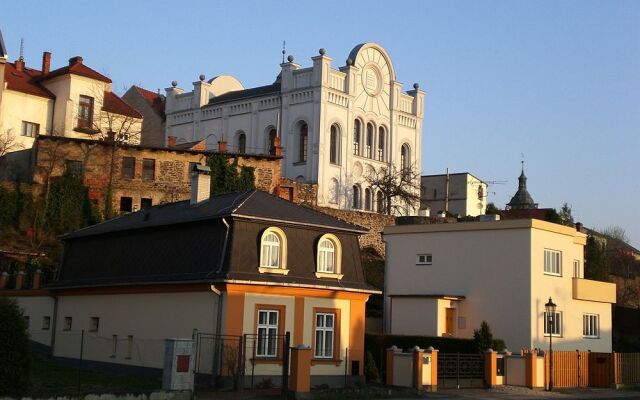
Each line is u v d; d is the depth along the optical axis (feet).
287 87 269.03
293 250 105.91
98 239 125.80
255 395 91.50
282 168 268.00
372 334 135.23
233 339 97.71
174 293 105.91
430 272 152.05
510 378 124.77
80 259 128.47
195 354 97.91
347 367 110.01
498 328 142.10
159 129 306.35
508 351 127.95
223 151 214.90
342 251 111.75
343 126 270.26
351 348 110.93
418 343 131.13
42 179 189.06
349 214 233.35
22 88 215.72
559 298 147.95
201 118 292.20
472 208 352.08
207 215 104.37
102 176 196.34
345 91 271.90
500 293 142.82
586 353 139.44
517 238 142.51
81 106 223.30
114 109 228.84
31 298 136.77
